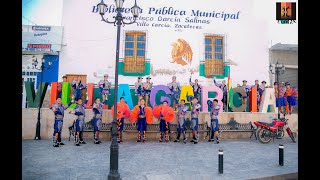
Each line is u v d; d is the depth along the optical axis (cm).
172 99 1422
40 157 916
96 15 1466
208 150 1058
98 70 1455
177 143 1197
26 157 915
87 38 1459
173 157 945
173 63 1498
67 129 1272
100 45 1463
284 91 1442
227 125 1332
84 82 1443
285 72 1586
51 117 1255
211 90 1378
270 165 842
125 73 1470
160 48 1494
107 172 761
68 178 705
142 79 1467
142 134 1234
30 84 1320
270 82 1565
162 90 1422
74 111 1129
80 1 1462
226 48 1540
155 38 1492
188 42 1513
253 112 1370
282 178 738
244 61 1552
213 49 1555
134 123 1280
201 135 1301
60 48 1432
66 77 1372
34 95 1352
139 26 1479
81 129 1128
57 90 1327
